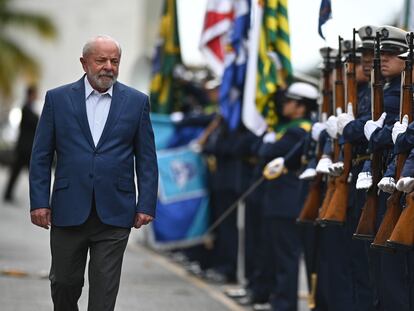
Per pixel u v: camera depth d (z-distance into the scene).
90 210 12.05
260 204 18.30
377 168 12.20
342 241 14.04
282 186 16.64
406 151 11.35
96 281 12.12
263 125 18.48
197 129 23.89
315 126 14.52
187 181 23.38
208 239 22.73
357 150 13.15
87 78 12.32
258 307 17.64
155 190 12.41
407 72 11.70
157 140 23.75
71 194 12.07
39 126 12.35
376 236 11.48
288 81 18.52
